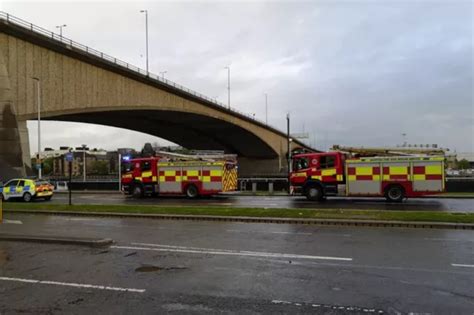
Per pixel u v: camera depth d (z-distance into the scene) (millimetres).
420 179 22562
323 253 9797
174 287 7078
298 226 14594
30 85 37625
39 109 37406
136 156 33969
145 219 17375
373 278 7535
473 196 27094
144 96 52156
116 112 53469
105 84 45844
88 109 43625
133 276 7824
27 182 29547
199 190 28984
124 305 6184
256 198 29016
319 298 6434
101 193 40438
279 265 8625
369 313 5770
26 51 37250
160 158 30766
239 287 7051
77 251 10320
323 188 24625
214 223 15773
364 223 14531
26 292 6887
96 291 6898
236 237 12297
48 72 39344
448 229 13461
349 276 7691
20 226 15633
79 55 41812
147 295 6656
